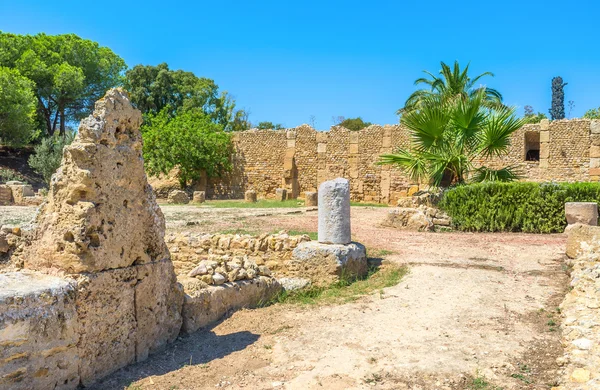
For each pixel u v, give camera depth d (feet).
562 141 84.23
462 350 15.58
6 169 120.88
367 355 15.44
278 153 102.89
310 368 14.58
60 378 12.83
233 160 106.52
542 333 17.13
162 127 104.12
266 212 59.98
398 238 39.93
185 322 17.95
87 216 14.02
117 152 15.23
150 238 16.38
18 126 112.98
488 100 90.79
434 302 21.48
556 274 26.45
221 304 19.94
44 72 124.57
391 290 23.89
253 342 17.19
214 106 164.25
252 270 22.63
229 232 40.52
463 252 33.55
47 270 14.23
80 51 136.15
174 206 74.33
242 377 14.14
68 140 115.85
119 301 14.90
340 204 27.20
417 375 13.79
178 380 14.02
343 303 22.17
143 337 15.78
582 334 15.61
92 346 13.92
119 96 15.65
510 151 86.79
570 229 29.60
